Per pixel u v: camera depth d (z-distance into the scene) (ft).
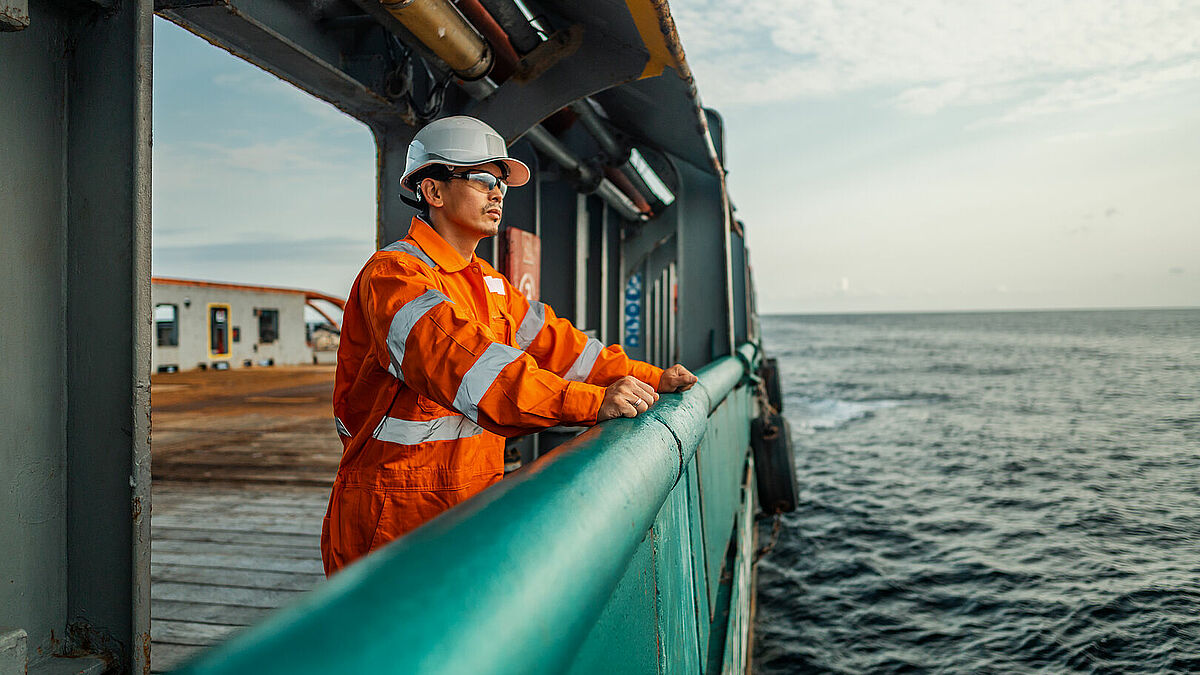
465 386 4.25
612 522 2.39
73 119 4.96
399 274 4.76
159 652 10.09
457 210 5.57
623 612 3.18
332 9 8.91
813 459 55.67
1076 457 57.21
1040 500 41.78
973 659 21.01
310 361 93.45
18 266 4.69
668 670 4.36
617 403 4.18
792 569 28.84
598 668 2.68
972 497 42.65
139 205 4.92
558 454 2.78
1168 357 217.97
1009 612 24.45
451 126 5.61
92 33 4.94
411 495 5.10
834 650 21.50
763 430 24.58
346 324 5.42
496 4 8.82
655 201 24.72
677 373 6.04
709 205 17.47
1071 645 21.88
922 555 30.81
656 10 7.07
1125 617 23.95
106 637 5.02
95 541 5.02
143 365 4.99
